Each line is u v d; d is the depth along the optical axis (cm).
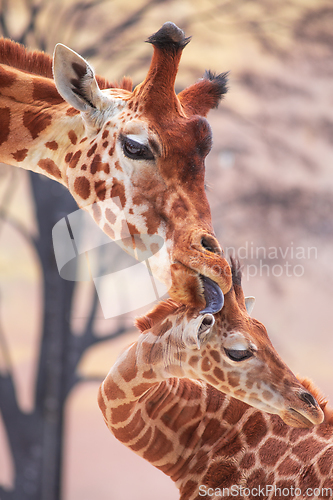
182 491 1188
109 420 1181
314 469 1175
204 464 1185
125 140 1165
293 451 1180
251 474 1181
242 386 1163
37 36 2372
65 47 1163
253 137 2977
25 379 4006
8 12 2559
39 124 1185
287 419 1163
